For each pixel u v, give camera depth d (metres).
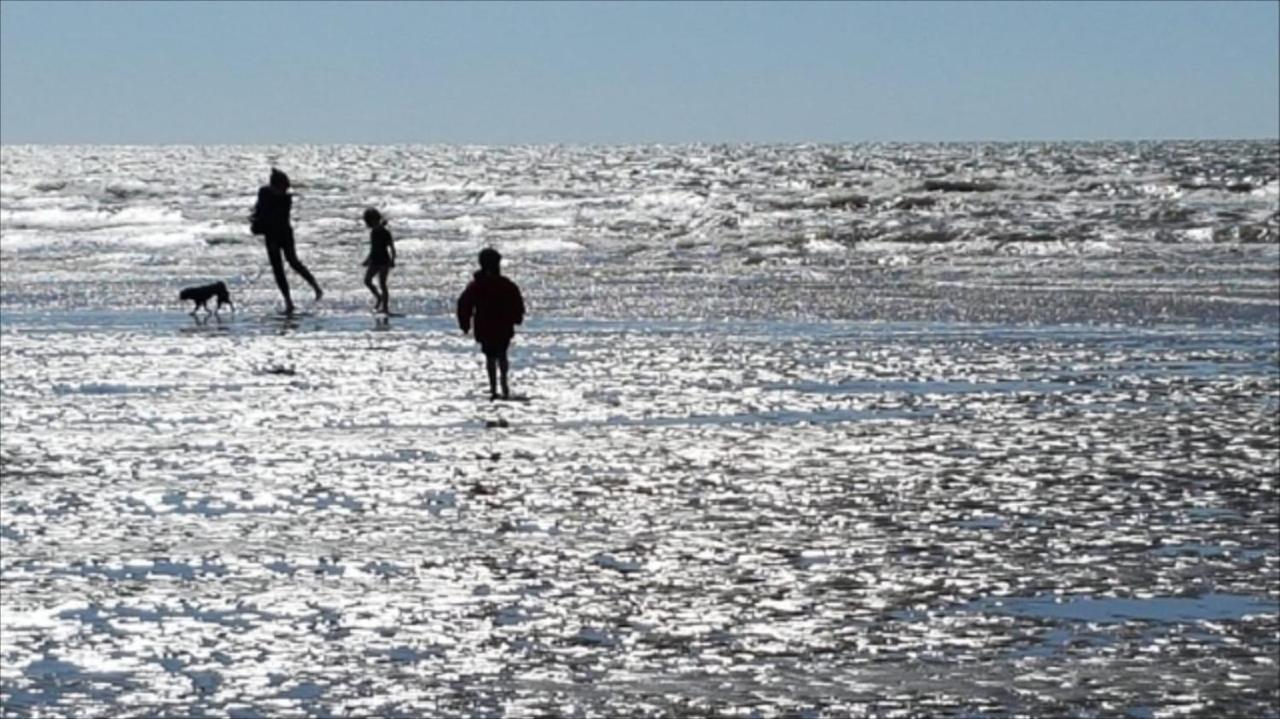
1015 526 35.22
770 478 40.97
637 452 44.81
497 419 50.84
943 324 78.19
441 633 26.94
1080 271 109.50
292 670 24.86
